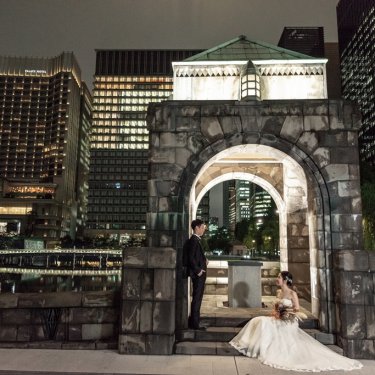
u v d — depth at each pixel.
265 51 11.85
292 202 10.58
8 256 93.00
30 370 5.66
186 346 6.61
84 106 175.88
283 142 7.57
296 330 6.42
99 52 140.12
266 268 11.67
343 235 7.18
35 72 162.50
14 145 157.50
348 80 151.50
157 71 138.38
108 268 93.94
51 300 7.07
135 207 130.00
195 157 7.65
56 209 139.50
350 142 7.49
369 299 6.54
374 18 134.50
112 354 6.53
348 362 5.94
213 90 11.27
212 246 96.31
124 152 133.50
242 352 6.47
